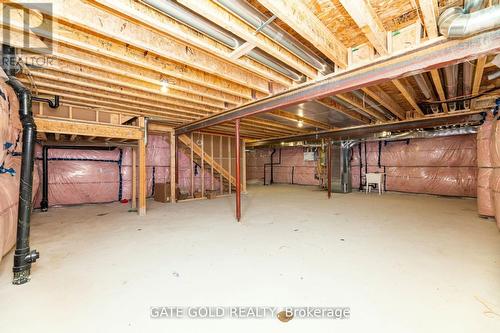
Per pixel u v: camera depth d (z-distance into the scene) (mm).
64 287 1892
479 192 4066
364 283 1932
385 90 3777
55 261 2383
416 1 1736
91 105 3842
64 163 5699
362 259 2400
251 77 2986
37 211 4980
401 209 4965
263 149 12391
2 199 2219
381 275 2059
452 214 4410
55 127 3609
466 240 2926
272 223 3881
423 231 3334
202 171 7020
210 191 7430
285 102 3217
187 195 6707
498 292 1771
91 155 6051
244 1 1604
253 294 1793
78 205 5746
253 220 4098
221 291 1837
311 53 2285
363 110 4457
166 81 2885
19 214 1997
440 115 4805
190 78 2750
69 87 3004
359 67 2406
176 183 6332
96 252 2629
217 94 3475
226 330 1423
